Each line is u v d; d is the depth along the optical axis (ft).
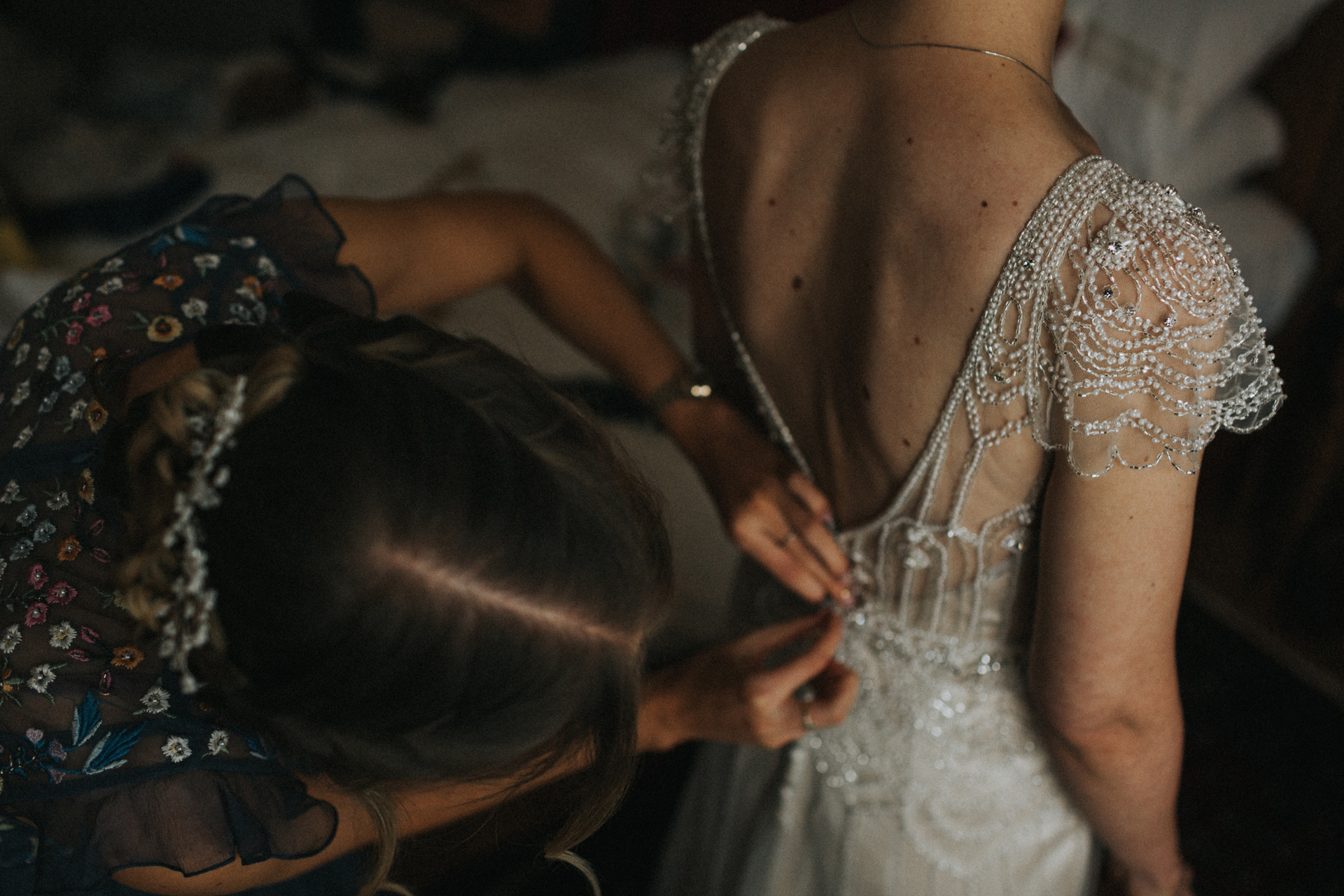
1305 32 7.17
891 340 2.17
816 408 2.61
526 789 2.52
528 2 11.76
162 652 1.72
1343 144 7.18
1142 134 7.18
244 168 8.82
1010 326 1.94
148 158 9.21
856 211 2.15
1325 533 7.09
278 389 1.58
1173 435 1.87
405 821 2.52
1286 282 7.21
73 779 2.03
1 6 11.07
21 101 9.86
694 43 10.73
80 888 2.02
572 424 1.95
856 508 2.68
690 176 2.75
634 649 2.00
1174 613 2.15
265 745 2.13
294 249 2.76
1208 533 8.11
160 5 11.37
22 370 2.46
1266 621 7.37
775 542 2.85
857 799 3.02
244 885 2.31
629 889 5.38
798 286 2.42
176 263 2.54
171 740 2.04
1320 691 6.82
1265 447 7.72
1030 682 2.43
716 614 5.15
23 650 2.08
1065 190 1.82
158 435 1.77
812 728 2.74
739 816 3.49
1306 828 5.94
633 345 3.35
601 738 2.06
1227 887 5.66
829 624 2.80
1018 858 2.91
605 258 3.50
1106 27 7.32
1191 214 1.84
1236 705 6.75
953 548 2.47
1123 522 1.97
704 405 3.21
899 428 2.30
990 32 1.92
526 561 1.66
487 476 1.64
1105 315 1.81
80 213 7.97
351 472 1.53
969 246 1.93
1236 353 1.83
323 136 9.52
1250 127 7.34
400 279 3.16
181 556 1.67
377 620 1.57
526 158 9.22
